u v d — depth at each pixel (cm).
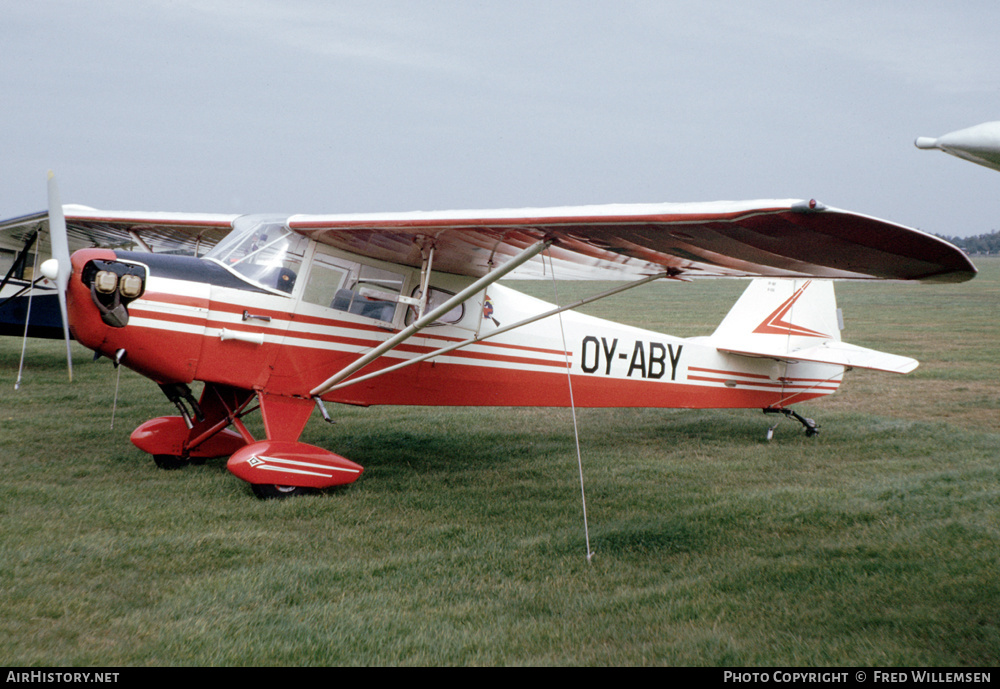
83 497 472
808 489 529
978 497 489
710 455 667
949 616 316
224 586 340
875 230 306
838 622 312
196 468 571
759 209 306
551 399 665
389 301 560
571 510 486
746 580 358
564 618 318
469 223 437
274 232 532
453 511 478
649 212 353
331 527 439
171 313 488
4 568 349
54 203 459
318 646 284
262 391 531
